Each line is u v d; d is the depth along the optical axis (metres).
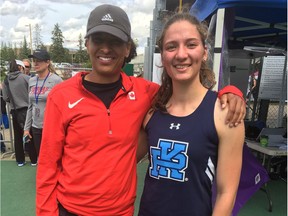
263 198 3.95
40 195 1.49
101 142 1.44
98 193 1.43
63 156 1.52
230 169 1.32
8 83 4.67
